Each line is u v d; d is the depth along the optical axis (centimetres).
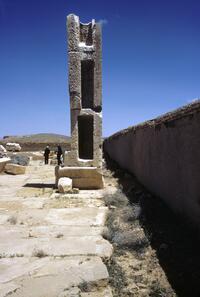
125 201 1086
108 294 518
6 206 1092
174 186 872
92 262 621
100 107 1452
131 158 1633
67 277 562
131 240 724
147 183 1223
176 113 823
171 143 900
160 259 641
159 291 528
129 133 1686
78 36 1445
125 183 1454
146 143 1240
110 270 600
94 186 1387
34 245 713
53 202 1143
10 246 709
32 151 4181
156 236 745
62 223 888
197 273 570
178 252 655
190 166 749
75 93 1428
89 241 736
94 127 1430
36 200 1183
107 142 3200
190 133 751
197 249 655
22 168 1983
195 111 710
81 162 1430
